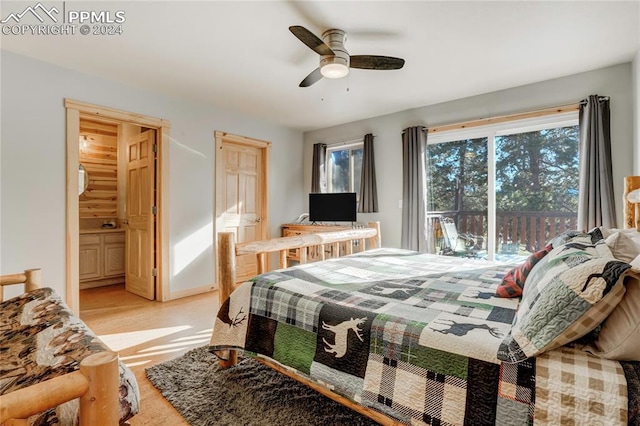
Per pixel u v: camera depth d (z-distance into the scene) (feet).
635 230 5.56
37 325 4.21
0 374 3.08
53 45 8.23
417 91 11.47
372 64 7.77
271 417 5.17
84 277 14.10
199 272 13.08
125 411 2.87
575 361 3.12
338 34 7.41
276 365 5.27
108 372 2.34
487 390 3.29
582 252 4.15
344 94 11.80
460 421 3.35
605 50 8.43
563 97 10.11
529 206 11.31
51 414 2.58
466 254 12.63
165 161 11.96
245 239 15.20
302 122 15.92
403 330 4.00
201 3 6.48
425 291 5.66
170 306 11.39
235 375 6.45
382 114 14.44
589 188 9.33
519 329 3.38
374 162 14.76
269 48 8.37
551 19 7.02
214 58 8.93
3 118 8.48
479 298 5.26
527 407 3.07
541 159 11.05
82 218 14.87
